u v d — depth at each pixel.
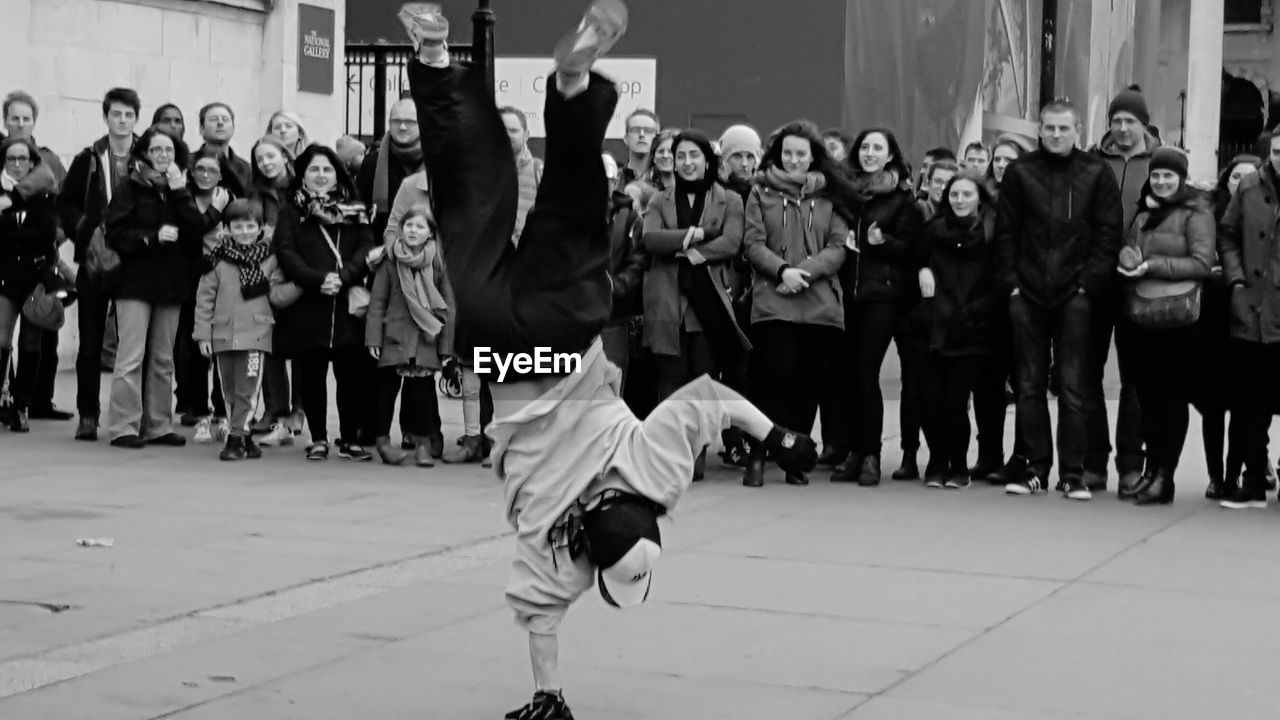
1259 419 11.23
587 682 6.81
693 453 5.87
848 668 7.06
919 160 20.92
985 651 7.37
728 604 8.22
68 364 18.36
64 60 17.98
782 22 20.75
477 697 6.57
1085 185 11.27
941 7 21.00
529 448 5.91
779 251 11.86
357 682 6.77
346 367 12.73
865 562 9.27
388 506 10.85
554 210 5.87
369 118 22.77
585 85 5.79
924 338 11.90
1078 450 11.55
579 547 5.84
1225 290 11.23
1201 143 29.81
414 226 12.17
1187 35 43.91
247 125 20.25
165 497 11.00
